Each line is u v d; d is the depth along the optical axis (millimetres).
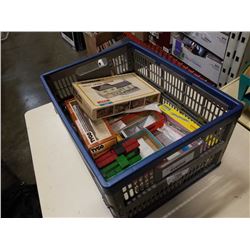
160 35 1247
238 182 674
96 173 473
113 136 676
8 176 1441
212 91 626
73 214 633
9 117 1807
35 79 2062
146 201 599
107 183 449
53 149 771
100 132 690
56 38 2486
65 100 826
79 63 782
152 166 490
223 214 618
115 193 475
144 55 816
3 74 2156
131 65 904
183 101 763
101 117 718
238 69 920
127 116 790
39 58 2279
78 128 698
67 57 2236
